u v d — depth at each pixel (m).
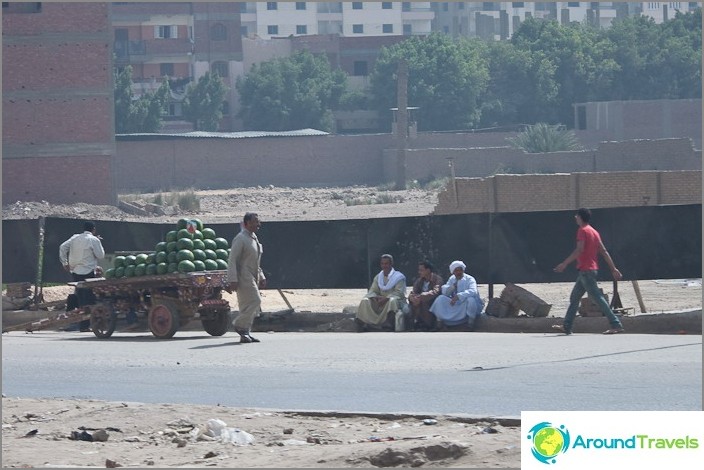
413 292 38.81
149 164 187.38
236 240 33.22
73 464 16.11
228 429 18.00
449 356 27.80
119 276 37.09
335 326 40.03
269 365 27.17
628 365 24.86
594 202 90.81
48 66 136.25
